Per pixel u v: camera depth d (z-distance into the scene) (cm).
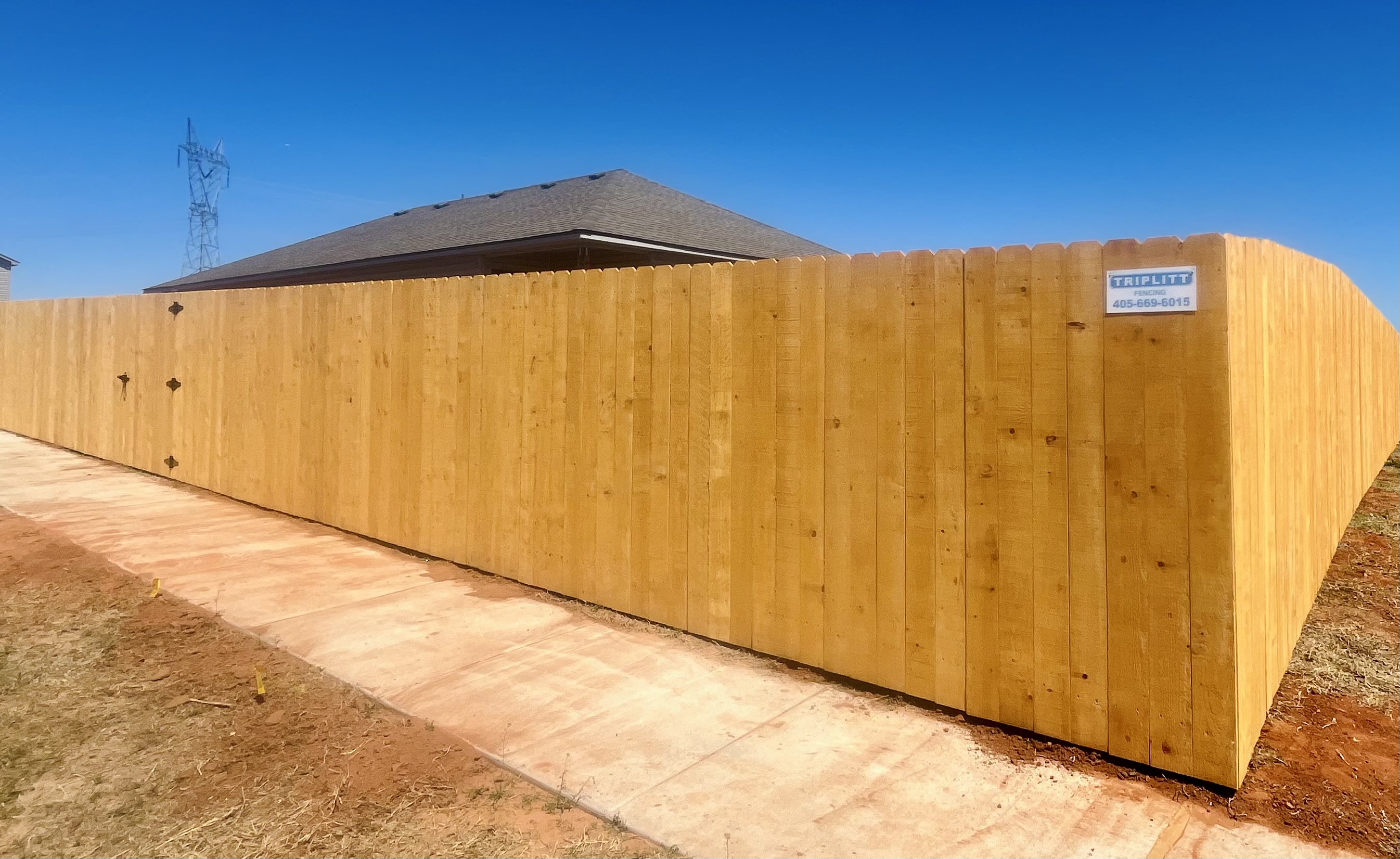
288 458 782
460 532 629
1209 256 310
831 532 421
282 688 408
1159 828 288
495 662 443
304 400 766
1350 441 768
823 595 426
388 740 356
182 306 911
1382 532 778
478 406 614
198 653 450
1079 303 342
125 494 851
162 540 677
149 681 415
